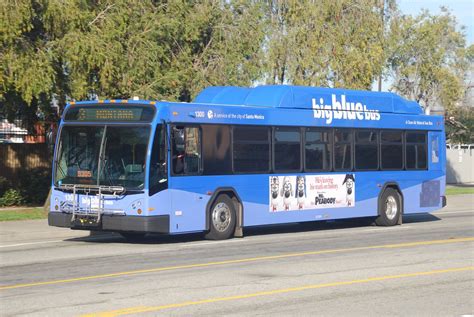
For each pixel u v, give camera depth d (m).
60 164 17.95
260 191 19.38
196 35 27.33
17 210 26.06
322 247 17.02
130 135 17.23
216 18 29.02
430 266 13.79
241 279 12.22
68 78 23.69
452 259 14.78
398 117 23.20
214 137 18.34
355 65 35.03
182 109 17.67
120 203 17.06
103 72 23.11
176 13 26.66
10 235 19.89
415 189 23.66
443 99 56.56
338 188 21.34
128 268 13.57
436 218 26.69
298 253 15.82
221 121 18.53
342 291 11.16
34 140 32.31
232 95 20.75
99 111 17.67
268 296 10.72
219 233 18.58
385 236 19.64
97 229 17.34
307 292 11.05
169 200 17.27
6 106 26.41
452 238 19.03
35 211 25.64
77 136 17.84
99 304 10.07
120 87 24.52
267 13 35.31
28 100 21.98
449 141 67.69
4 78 22.02
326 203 21.00
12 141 33.19
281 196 19.86
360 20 35.66
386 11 38.91
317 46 34.53
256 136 19.33
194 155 17.88
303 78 34.91
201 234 20.47
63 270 13.37
